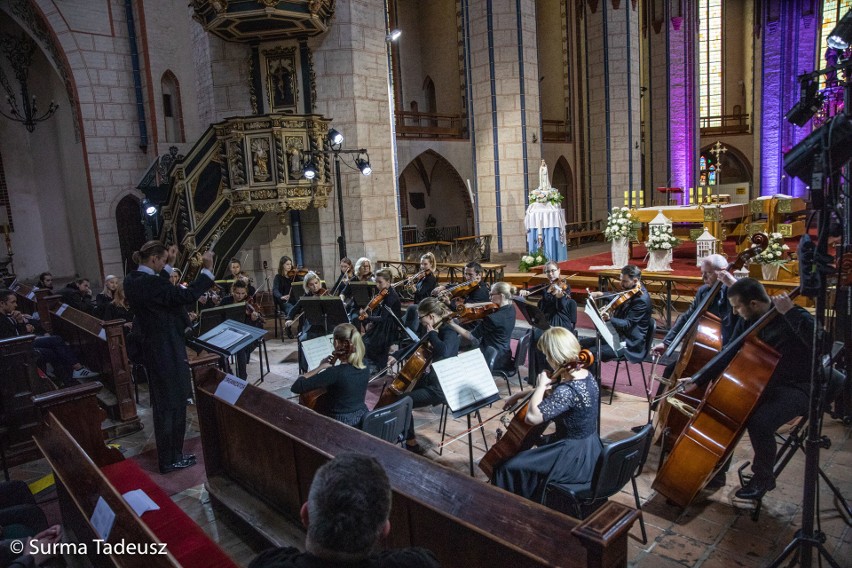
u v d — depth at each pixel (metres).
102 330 6.36
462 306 6.17
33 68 15.88
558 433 3.81
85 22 14.55
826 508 4.04
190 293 4.94
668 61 26.14
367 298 8.33
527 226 13.96
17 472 5.53
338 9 11.75
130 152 15.45
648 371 7.30
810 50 27.23
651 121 27.09
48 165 16.53
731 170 30.31
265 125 10.23
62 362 7.46
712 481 4.42
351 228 12.34
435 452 5.31
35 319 9.23
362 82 12.09
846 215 4.15
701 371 4.14
